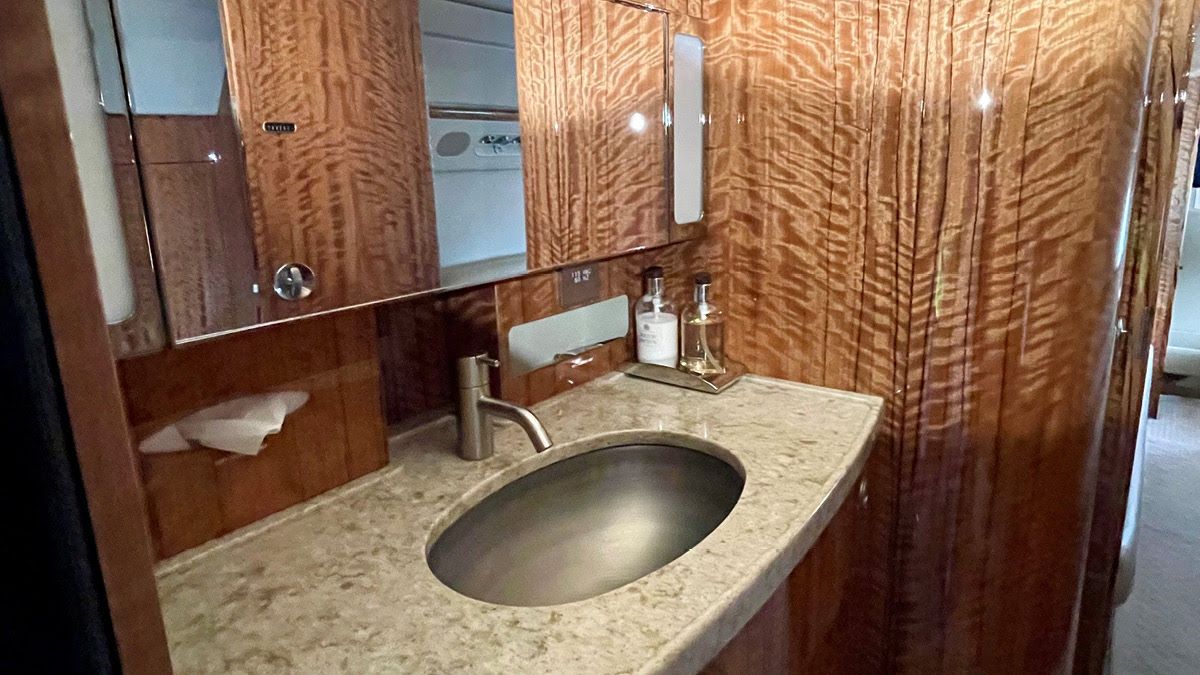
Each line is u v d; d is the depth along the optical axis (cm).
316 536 88
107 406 34
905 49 116
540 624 71
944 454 127
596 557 110
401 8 90
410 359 115
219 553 85
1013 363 117
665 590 75
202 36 70
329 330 95
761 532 87
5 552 35
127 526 35
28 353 32
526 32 107
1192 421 345
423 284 96
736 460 108
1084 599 141
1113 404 129
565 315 130
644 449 121
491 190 105
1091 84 103
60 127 31
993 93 110
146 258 66
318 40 81
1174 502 268
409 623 72
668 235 134
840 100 123
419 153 94
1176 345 384
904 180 120
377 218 89
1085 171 106
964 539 129
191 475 83
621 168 124
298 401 93
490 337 118
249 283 75
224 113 72
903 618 138
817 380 137
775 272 138
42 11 31
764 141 133
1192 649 191
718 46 134
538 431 98
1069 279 111
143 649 37
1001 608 129
